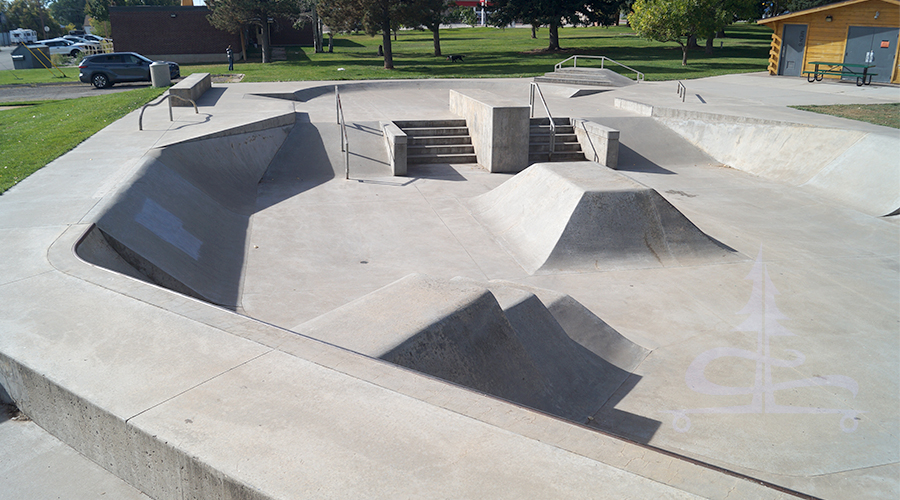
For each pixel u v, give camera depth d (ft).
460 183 45.88
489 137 48.85
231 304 25.57
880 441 17.17
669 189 45.06
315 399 10.66
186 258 27.81
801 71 88.63
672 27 100.22
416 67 104.27
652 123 57.16
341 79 85.46
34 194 28.71
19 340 13.33
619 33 183.11
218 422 10.00
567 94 73.46
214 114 52.60
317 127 52.19
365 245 32.96
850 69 83.25
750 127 52.19
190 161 38.70
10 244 21.34
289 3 118.73
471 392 10.93
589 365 20.22
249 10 115.03
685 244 31.65
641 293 27.50
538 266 30.01
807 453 16.57
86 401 10.79
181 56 135.13
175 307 14.98
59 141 41.55
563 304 22.81
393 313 15.93
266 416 10.14
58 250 20.54
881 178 40.29
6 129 50.55
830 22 84.07
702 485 8.38
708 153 54.49
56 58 148.77
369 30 100.58
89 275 17.70
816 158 46.19
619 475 8.61
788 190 44.47
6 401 13.17
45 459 11.43
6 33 226.79
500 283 23.34
